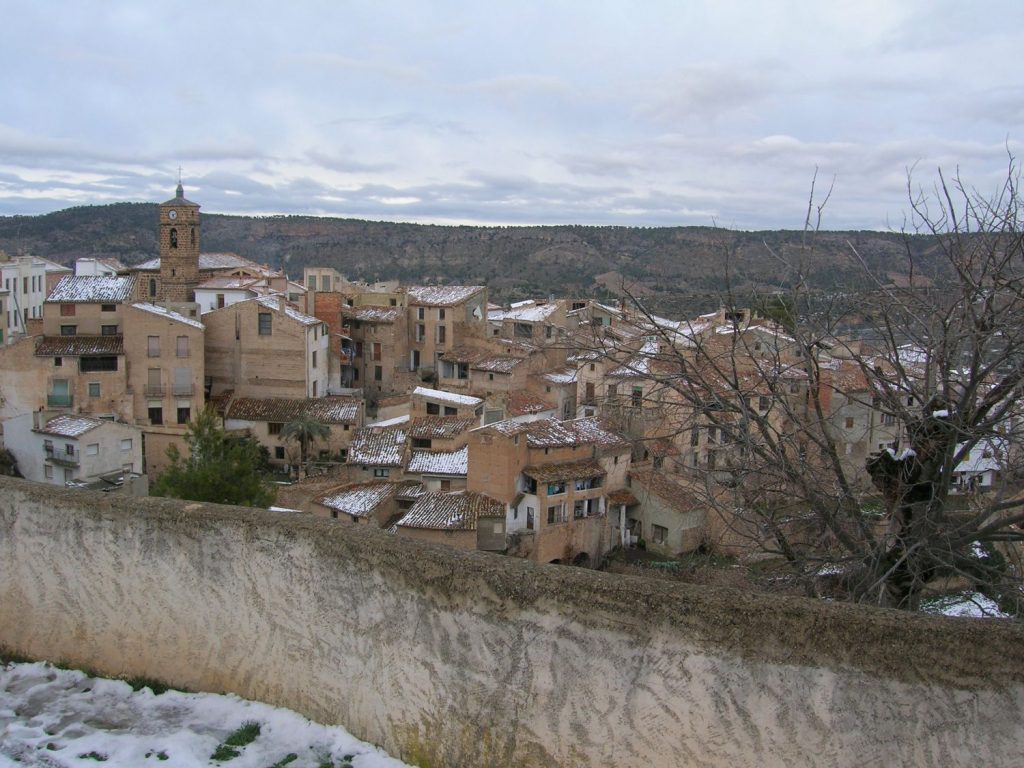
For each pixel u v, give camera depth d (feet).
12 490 31.45
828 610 21.75
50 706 28.25
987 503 33.73
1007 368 28.25
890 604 29.73
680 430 33.47
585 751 23.40
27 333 180.14
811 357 30.63
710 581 65.72
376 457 125.90
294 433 148.56
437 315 197.67
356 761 25.45
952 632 20.97
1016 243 26.84
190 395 153.38
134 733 26.35
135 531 29.58
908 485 29.35
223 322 164.76
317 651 27.07
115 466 131.85
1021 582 30.04
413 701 25.44
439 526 104.12
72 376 147.54
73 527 30.48
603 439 119.75
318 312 185.06
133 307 150.10
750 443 30.14
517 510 111.04
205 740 25.98
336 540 26.68
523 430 111.55
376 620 26.03
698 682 22.38
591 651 23.25
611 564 111.86
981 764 20.86
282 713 27.30
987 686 20.81
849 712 21.47
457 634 24.75
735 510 31.99
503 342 183.21
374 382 194.80
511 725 24.14
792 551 32.50
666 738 22.68
